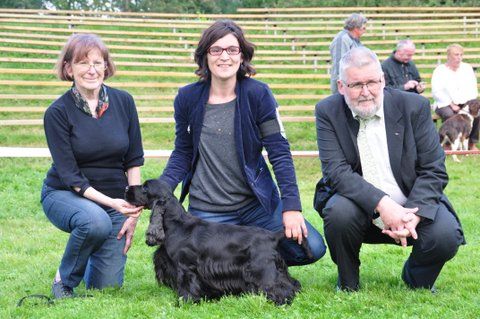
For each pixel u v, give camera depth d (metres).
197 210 4.12
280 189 3.91
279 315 3.36
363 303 3.56
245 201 4.09
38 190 8.06
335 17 24.83
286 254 4.04
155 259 3.84
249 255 3.66
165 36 21.06
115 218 4.20
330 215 3.77
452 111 10.63
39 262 4.97
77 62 3.98
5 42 18.72
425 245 3.71
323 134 3.90
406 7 26.09
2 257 5.16
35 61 16.48
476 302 3.64
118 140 4.13
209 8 30.98
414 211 3.62
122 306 3.60
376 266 4.70
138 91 15.33
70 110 4.04
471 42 20.03
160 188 3.74
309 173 9.48
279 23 22.05
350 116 3.85
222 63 3.87
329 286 4.08
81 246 3.89
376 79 3.62
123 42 20.09
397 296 3.74
